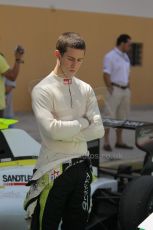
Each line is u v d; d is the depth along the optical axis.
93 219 11.50
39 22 35.34
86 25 37.91
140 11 41.25
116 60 23.70
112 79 23.70
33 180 8.95
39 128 8.91
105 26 39.03
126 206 10.78
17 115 33.97
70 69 8.80
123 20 40.12
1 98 18.78
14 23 33.97
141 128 12.63
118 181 13.09
